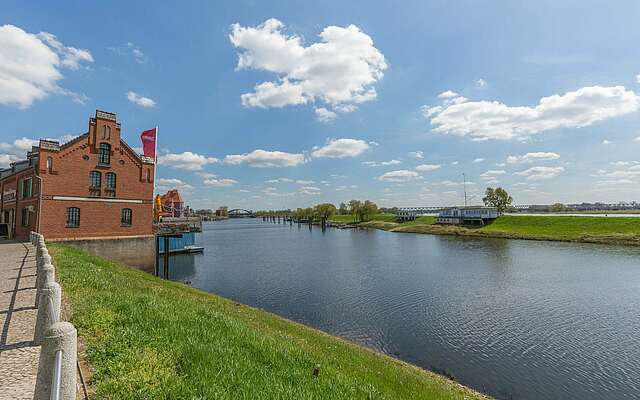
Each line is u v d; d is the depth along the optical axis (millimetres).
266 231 147750
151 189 40062
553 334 20500
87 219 35062
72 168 34344
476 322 22734
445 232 100562
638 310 24984
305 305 27312
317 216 197000
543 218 96375
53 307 6949
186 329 8133
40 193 32281
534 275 37844
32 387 5324
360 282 35594
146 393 4910
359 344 19172
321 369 7641
